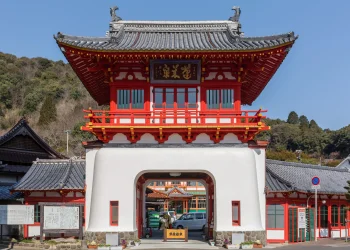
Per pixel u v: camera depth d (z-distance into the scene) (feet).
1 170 164.86
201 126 95.25
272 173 113.91
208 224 118.42
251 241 94.12
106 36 108.27
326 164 329.72
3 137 169.99
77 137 351.87
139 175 98.73
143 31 112.27
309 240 116.16
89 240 94.84
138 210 111.34
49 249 93.15
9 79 438.81
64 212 97.71
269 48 91.30
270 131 412.57
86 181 100.94
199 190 308.60
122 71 100.53
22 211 100.22
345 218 137.18
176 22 113.91
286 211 109.09
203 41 104.63
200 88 100.32
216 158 96.94
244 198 95.91
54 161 124.88
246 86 118.83
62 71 482.69
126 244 93.81
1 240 106.83
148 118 96.99
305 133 405.59
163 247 94.02
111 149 97.66
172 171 98.37
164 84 100.07
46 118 377.30
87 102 416.05
